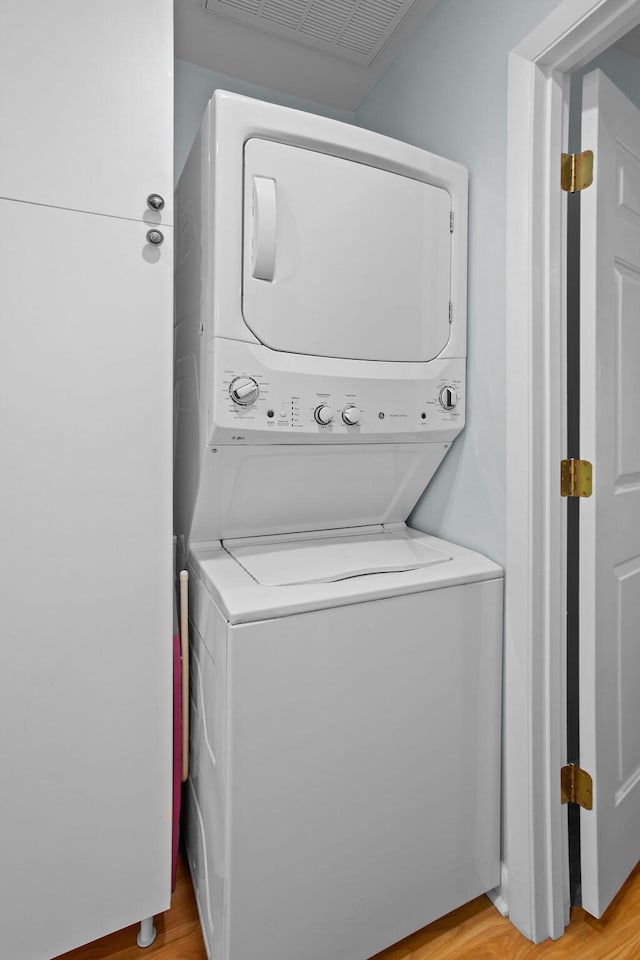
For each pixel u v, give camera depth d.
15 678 1.29
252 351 1.39
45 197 1.25
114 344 1.33
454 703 1.53
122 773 1.41
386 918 1.45
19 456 1.26
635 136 1.66
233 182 1.35
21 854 1.32
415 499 1.99
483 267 1.68
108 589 1.37
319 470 1.67
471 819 1.59
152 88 1.33
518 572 1.55
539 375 1.51
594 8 1.26
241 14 1.89
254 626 1.22
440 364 1.71
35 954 1.34
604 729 1.62
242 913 1.25
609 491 1.62
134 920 1.44
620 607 1.70
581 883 1.64
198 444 1.52
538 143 1.46
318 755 1.32
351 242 1.52
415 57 1.99
